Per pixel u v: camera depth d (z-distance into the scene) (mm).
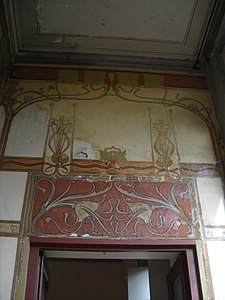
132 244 2979
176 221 3113
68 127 3547
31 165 3281
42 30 3840
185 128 3662
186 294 2945
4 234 2938
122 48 4016
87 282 6555
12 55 3871
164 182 3301
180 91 3932
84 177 3256
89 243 2951
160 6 3686
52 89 3793
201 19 3797
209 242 3039
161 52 4066
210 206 3209
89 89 3838
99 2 3635
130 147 3473
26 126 3514
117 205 3145
